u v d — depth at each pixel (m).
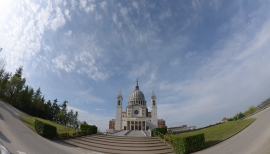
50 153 13.25
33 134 19.44
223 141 19.23
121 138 25.75
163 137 24.14
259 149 12.08
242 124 24.67
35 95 83.94
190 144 17.06
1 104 32.22
